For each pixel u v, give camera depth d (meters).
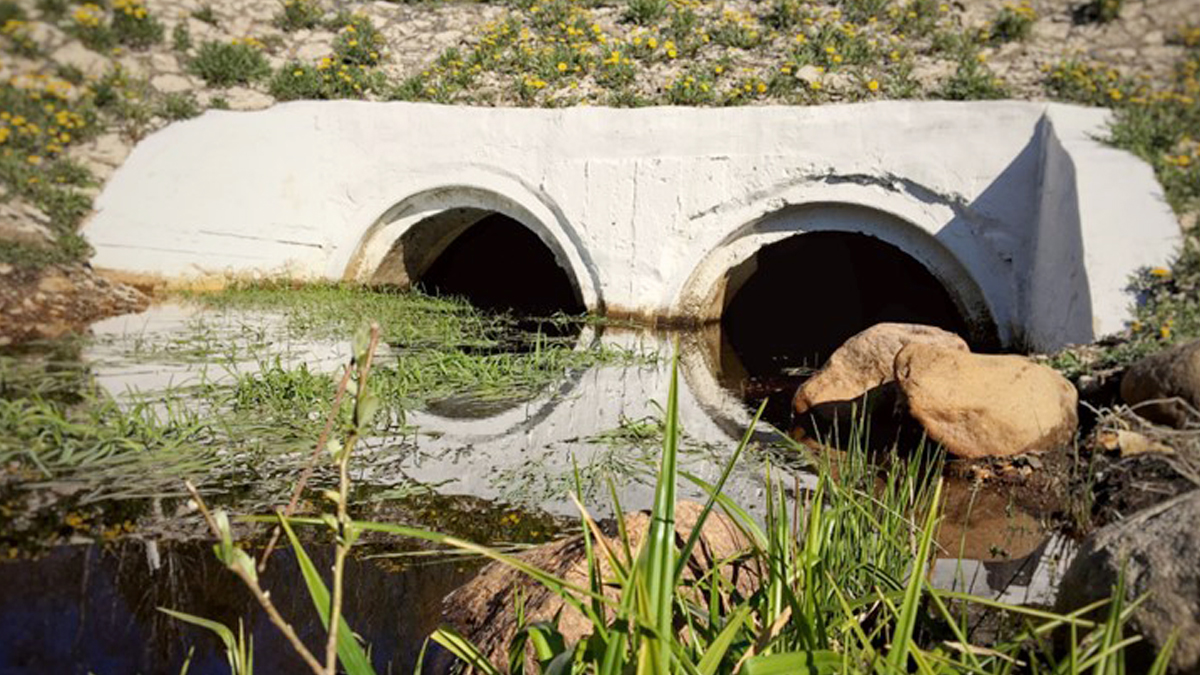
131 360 6.99
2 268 8.86
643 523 2.80
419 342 8.30
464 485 4.55
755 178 9.36
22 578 3.28
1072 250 7.27
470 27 12.51
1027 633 1.84
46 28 11.12
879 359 6.25
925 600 2.65
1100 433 4.96
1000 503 4.45
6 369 6.54
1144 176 7.39
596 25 11.84
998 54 10.42
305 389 5.95
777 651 1.96
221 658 2.73
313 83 11.46
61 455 4.70
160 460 4.69
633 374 7.45
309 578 1.43
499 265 13.15
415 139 10.55
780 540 2.20
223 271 10.43
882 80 10.06
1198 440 4.59
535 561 2.90
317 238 10.83
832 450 5.36
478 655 2.02
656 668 1.42
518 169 10.16
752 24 11.36
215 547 1.12
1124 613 1.79
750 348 9.45
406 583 3.29
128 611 3.04
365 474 4.65
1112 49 10.29
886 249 11.67
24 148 10.29
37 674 2.61
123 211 10.15
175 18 11.97
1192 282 6.62
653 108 9.62
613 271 9.84
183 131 10.54
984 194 8.63
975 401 5.14
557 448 5.27
